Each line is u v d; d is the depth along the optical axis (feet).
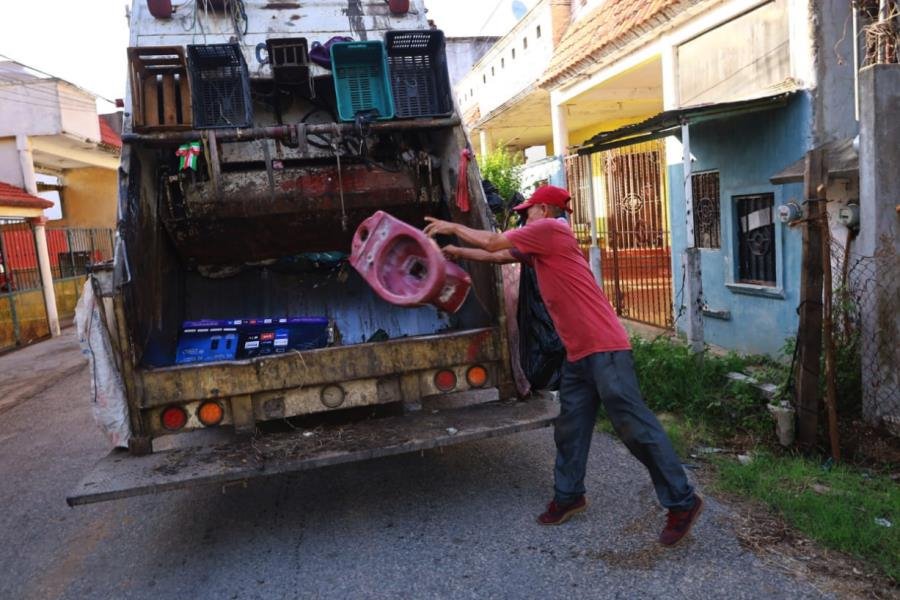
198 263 17.69
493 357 13.19
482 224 14.37
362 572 11.18
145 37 16.58
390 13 17.54
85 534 13.70
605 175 30.78
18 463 18.81
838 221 16.15
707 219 23.95
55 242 51.29
